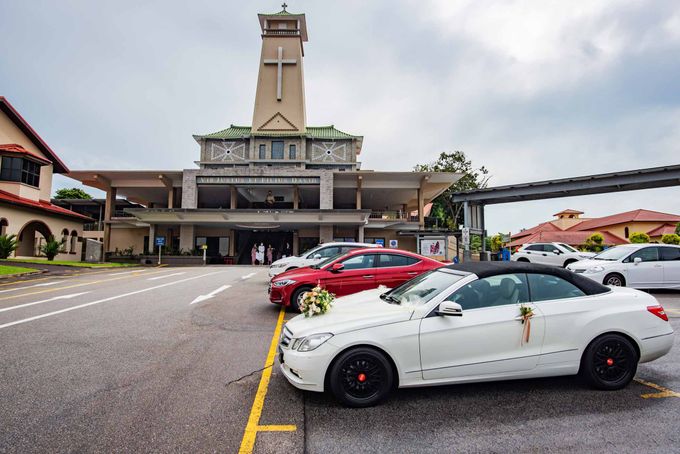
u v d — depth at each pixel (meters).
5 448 3.06
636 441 3.18
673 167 20.19
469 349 4.00
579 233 43.75
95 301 10.07
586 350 4.21
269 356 5.50
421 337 3.93
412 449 3.09
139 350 5.75
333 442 3.20
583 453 3.01
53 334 6.64
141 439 3.22
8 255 22.56
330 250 12.03
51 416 3.62
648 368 4.95
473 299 4.23
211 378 4.64
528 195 25.83
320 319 4.27
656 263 11.16
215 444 3.16
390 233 36.22
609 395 4.11
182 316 8.21
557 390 4.25
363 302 4.89
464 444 3.16
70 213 29.73
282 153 40.47
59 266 21.72
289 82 41.50
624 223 43.16
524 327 4.10
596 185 22.89
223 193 39.00
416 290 4.76
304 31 43.66
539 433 3.32
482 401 3.98
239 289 12.64
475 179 47.41
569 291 4.44
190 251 32.12
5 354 5.50
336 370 3.84
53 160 29.64
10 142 25.50
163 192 39.06
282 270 11.78
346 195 40.50
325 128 45.00
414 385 3.92
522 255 20.69
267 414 3.70
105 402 3.94
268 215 31.42
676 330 6.96
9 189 24.34
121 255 31.97
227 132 43.12
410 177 34.56
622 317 4.28
